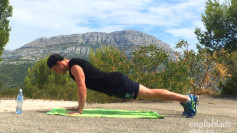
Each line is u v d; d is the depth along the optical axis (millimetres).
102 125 3082
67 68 3875
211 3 16172
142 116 3789
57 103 7617
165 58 8945
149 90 3857
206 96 10305
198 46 16156
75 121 3285
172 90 8562
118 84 3742
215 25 15719
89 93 8641
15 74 135500
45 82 11633
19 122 3031
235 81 11289
